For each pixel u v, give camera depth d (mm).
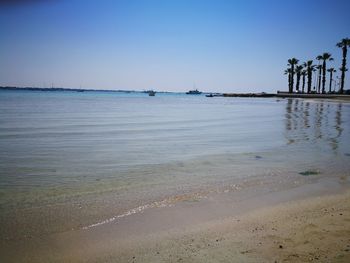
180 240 5379
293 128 24609
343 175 10000
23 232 5754
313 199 7523
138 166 11469
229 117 37031
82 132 21844
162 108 59750
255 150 14875
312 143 17000
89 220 6297
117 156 13398
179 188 8570
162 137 19703
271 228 5781
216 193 8078
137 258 4809
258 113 43406
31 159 12703
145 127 25641
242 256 4746
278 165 11531
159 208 6969
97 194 8023
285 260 4570
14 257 4883
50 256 4910
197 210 6836
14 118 32906
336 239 5230
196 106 68625
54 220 6309
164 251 5008
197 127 25766
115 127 25328
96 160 12555
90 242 5355
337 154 13734
